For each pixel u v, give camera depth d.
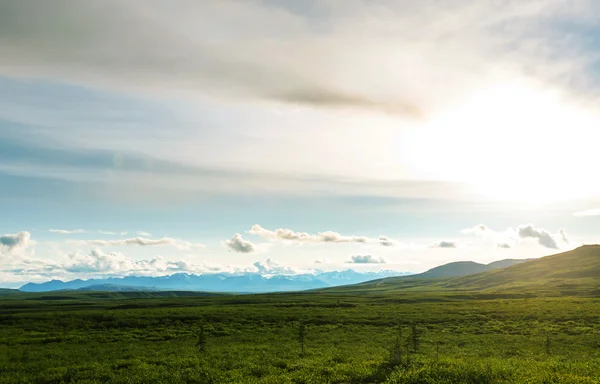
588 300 103.94
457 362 32.84
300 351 45.06
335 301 139.00
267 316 82.06
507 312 81.00
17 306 137.50
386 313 86.38
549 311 79.81
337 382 28.31
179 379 29.92
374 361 35.03
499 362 33.94
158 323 74.00
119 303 143.75
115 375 32.47
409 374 26.41
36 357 43.97
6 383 31.73
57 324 73.25
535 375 26.39
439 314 82.12
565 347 47.62
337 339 55.88
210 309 95.94
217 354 42.56
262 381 28.25
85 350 48.06
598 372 28.62
